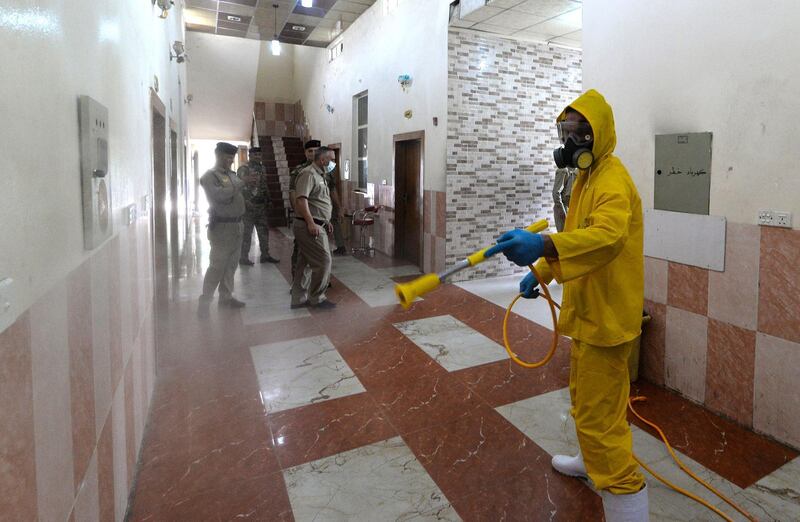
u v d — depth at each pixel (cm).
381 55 759
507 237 138
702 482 213
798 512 195
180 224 684
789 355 235
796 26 224
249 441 248
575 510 198
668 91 284
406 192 733
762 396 248
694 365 284
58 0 114
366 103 872
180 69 739
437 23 585
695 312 281
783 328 237
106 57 166
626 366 168
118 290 185
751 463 226
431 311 473
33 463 95
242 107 1372
